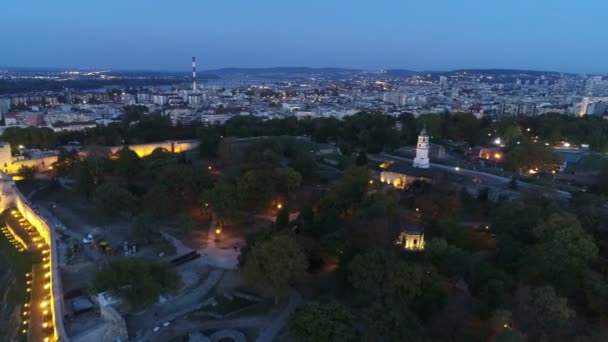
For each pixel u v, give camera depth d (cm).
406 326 12075
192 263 18250
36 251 19850
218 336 13650
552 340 11781
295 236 17175
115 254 19062
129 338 13662
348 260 15550
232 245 19988
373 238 16575
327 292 15450
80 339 13338
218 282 16888
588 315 13412
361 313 12962
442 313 13588
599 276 13950
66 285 16675
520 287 13400
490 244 18088
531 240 16725
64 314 14650
